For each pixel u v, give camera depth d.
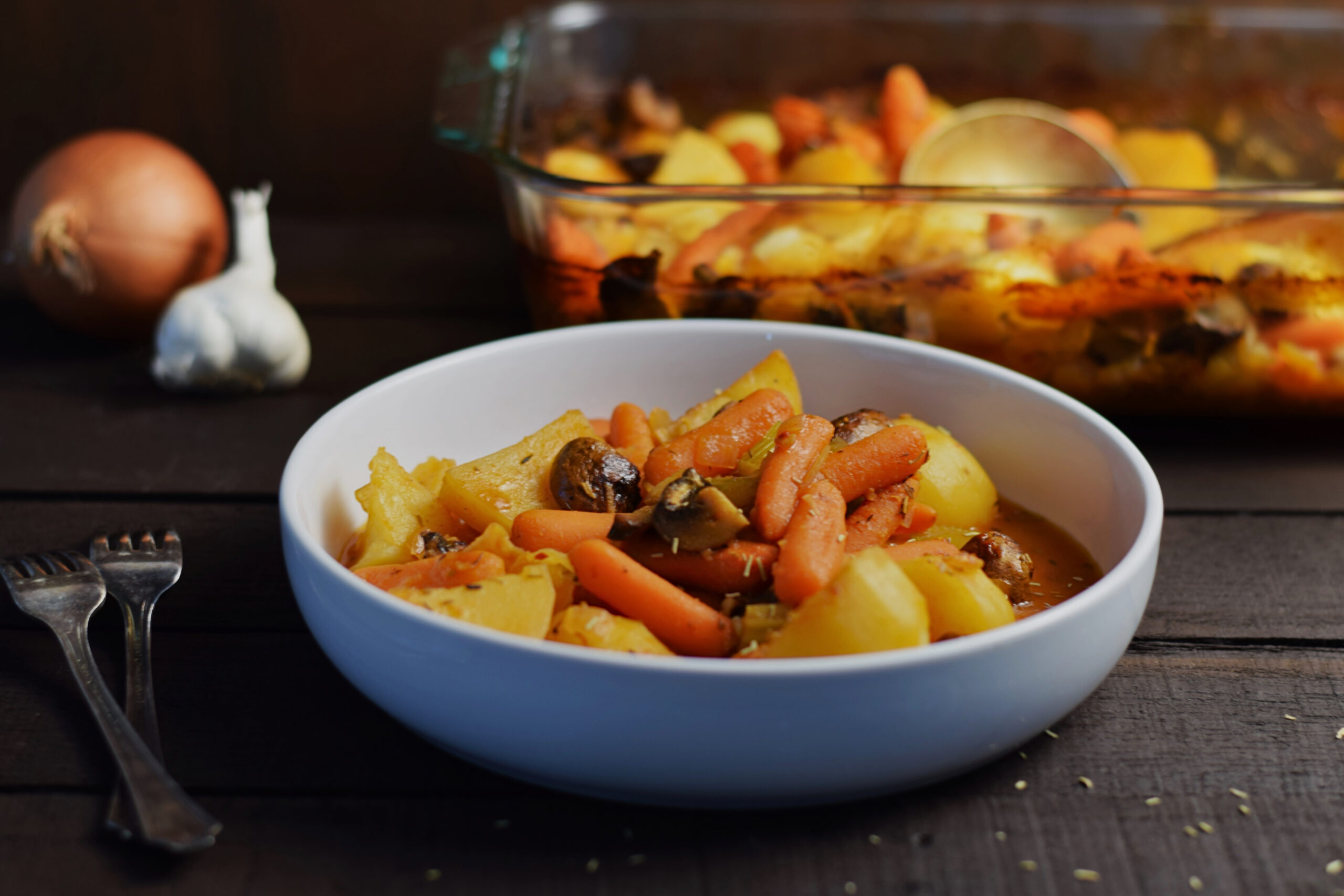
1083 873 0.46
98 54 0.89
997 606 0.47
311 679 0.51
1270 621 0.55
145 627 0.52
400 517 0.52
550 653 0.44
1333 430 0.66
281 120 0.91
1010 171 0.74
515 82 0.72
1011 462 0.56
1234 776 0.48
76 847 0.46
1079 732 0.50
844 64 0.85
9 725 0.50
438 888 0.45
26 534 0.58
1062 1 0.90
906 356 0.57
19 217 0.71
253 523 0.59
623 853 0.46
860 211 0.62
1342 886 0.46
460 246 0.83
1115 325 0.62
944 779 0.48
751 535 0.49
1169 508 0.60
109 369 0.70
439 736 0.46
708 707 0.44
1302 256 0.62
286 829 0.46
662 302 0.63
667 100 0.83
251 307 0.66
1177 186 0.78
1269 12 0.83
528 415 0.58
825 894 0.45
